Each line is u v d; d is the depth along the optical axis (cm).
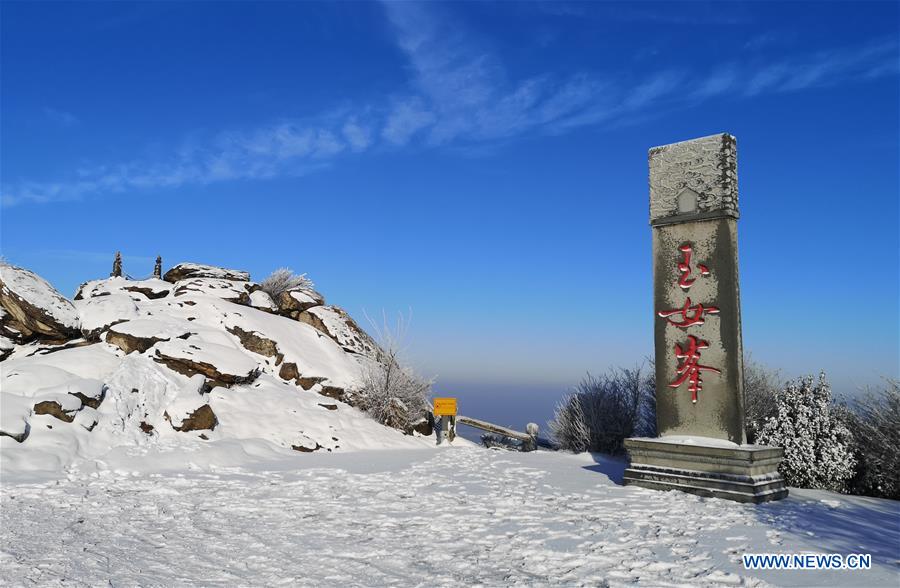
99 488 1066
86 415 1372
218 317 2000
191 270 2361
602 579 597
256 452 1464
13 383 1430
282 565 652
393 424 1875
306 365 1936
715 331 1056
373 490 1061
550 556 673
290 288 2423
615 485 1082
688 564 635
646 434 1493
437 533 777
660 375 1102
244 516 877
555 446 1686
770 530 761
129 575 613
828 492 1072
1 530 768
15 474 1133
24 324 1709
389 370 1930
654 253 1129
